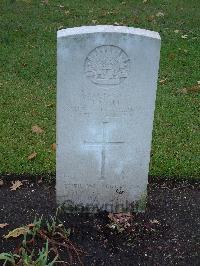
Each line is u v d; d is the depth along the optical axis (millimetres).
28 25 3658
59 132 1943
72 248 1948
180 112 2756
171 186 2281
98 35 1768
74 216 2107
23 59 3219
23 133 2549
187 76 3098
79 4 4055
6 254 1824
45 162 2359
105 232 2035
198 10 4008
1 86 2932
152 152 2438
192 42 3486
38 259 1802
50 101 2816
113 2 4113
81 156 2000
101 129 1948
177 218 2115
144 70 1835
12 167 2318
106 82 1853
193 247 1986
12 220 2072
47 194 2217
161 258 1938
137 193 2098
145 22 3748
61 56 1796
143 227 2066
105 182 2064
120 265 1904
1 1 4035
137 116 1925
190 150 2469
